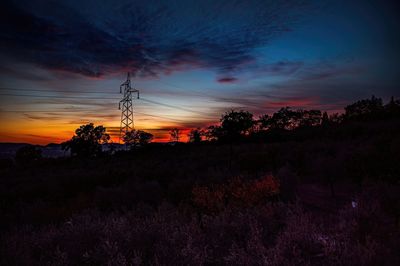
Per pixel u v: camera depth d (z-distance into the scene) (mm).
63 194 16516
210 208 9633
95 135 68375
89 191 17172
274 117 82312
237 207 8562
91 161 49094
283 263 4121
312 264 4406
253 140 51938
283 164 20547
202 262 4633
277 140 49750
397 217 6777
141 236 5465
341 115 76250
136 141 72812
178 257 4695
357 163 14727
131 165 33156
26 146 75438
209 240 5832
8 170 43406
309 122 83250
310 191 12289
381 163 14070
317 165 14148
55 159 55500
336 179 13375
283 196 10961
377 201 6949
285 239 4914
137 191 12719
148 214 8836
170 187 13508
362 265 4031
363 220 5617
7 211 12305
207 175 16172
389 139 21406
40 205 12141
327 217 7012
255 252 4750
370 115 65562
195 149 48125
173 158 38562
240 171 18891
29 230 7254
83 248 5473
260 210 7051
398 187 9203
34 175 30625
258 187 10570
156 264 4426
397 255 4332
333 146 26062
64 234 6027
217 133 27516
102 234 5867
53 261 4883
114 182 19141
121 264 4430
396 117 54344
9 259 4797
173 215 7465
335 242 4633
